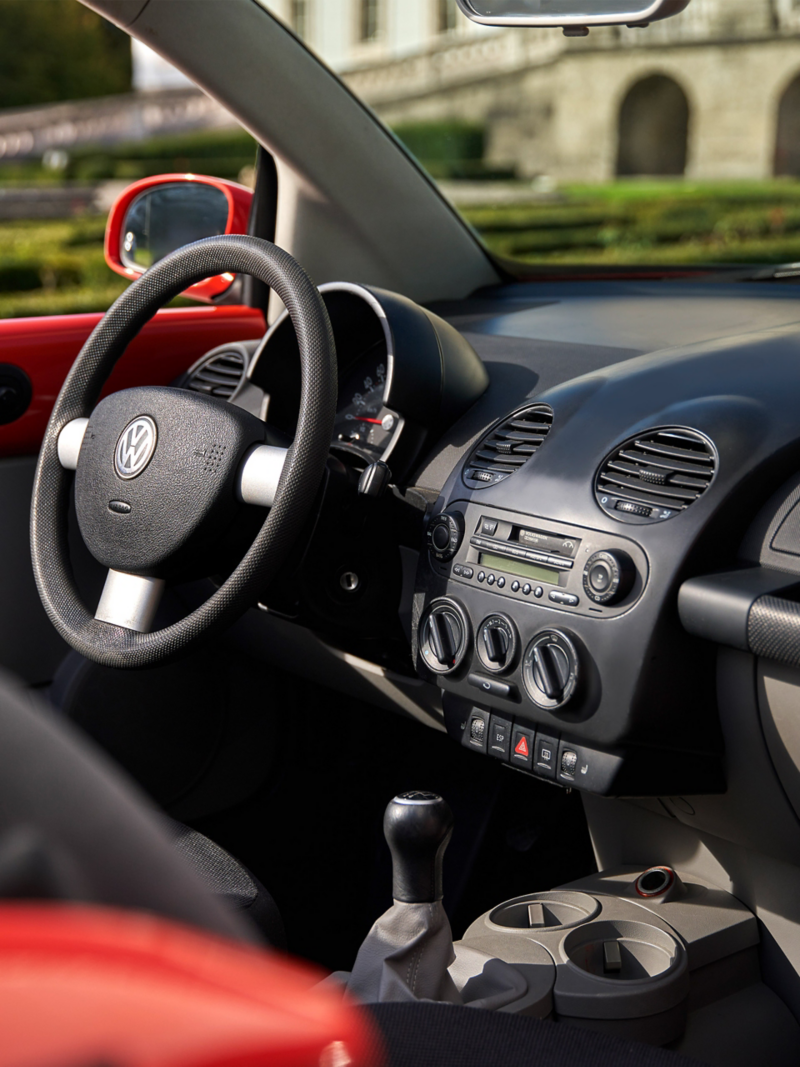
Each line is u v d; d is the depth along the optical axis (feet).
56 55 64.95
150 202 6.13
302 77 5.44
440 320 4.49
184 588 5.41
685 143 68.28
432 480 4.26
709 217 57.26
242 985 1.05
